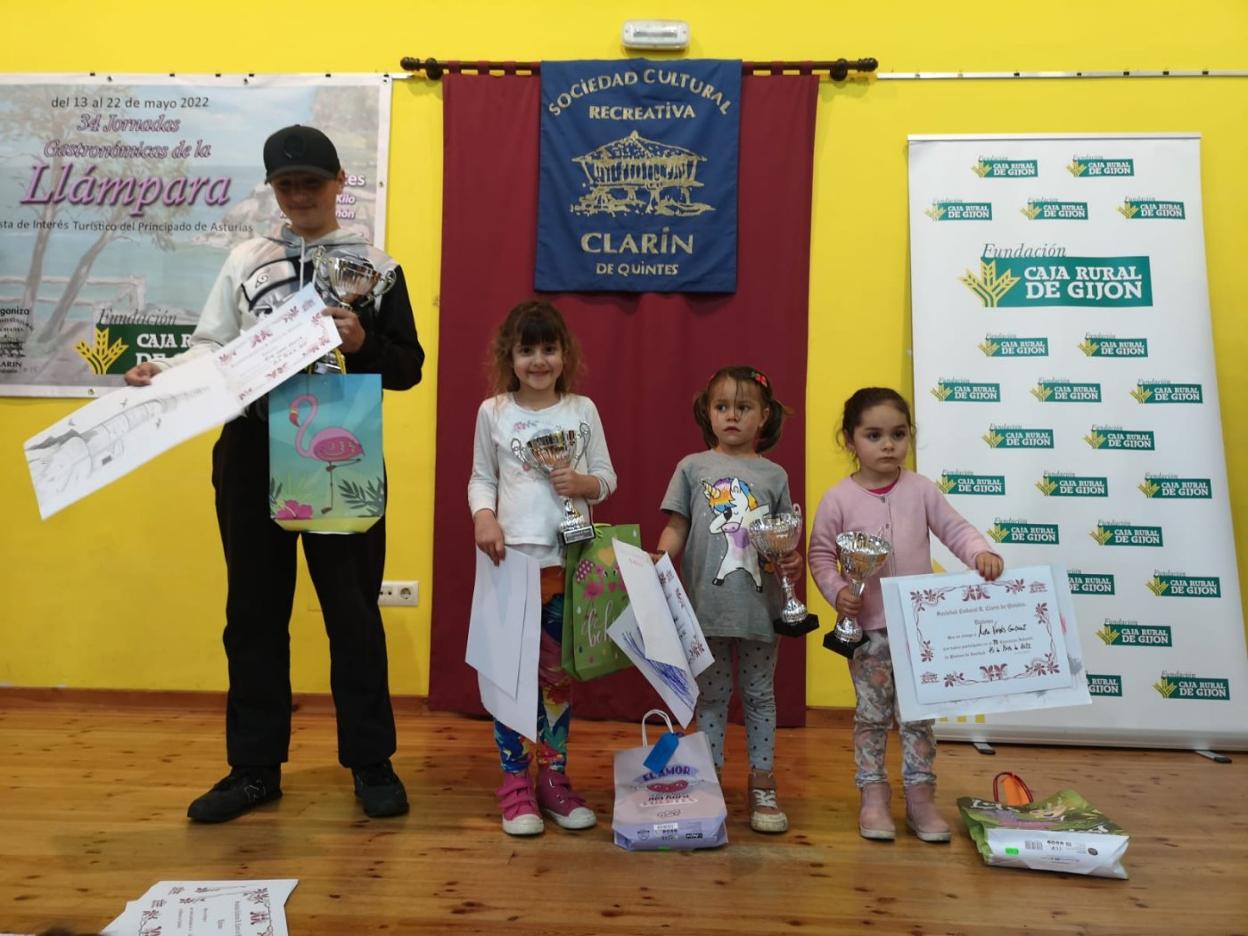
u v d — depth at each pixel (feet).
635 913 5.11
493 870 5.66
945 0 10.07
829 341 10.03
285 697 6.85
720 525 6.81
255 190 10.18
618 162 9.96
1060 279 9.70
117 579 10.07
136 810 6.62
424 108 10.22
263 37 10.28
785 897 5.37
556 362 6.63
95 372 10.16
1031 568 6.24
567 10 10.21
